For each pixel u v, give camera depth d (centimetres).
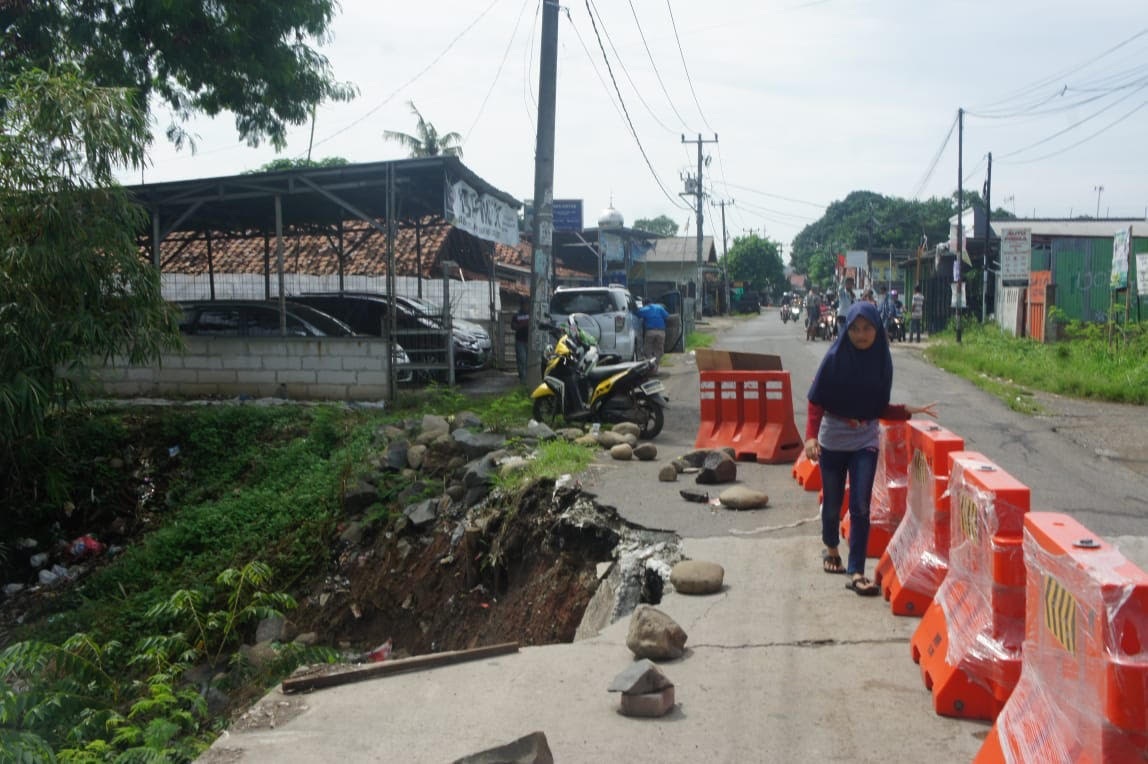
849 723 423
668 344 2597
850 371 589
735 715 436
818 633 534
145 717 648
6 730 584
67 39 1488
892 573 578
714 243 6631
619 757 399
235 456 1333
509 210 1842
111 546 1233
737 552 695
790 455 1054
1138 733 280
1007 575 410
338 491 1111
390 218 1517
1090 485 926
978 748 395
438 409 1419
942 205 7956
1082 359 1841
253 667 782
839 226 9312
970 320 3086
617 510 817
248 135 1722
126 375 1594
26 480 1288
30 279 1043
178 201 1583
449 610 907
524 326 1802
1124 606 283
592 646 542
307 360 1552
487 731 429
